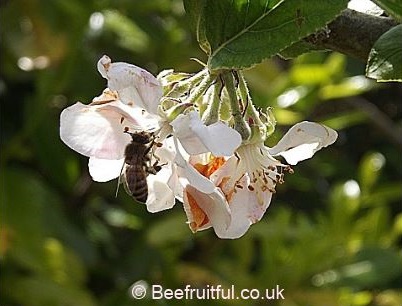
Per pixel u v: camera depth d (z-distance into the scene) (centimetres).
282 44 15
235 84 17
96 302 33
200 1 16
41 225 32
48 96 34
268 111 17
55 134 35
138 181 17
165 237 34
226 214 16
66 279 32
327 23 15
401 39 16
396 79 16
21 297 32
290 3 15
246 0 15
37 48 34
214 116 16
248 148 17
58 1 34
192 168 16
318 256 35
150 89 16
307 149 17
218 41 16
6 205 32
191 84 16
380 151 52
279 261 35
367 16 17
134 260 35
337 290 35
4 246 32
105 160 17
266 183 17
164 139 17
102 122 17
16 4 35
